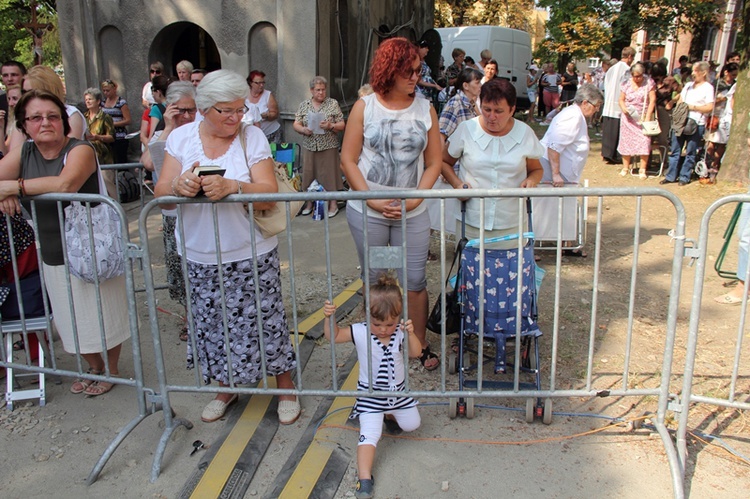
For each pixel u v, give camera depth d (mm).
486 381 3594
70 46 10172
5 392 3857
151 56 9922
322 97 7625
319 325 4609
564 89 18578
